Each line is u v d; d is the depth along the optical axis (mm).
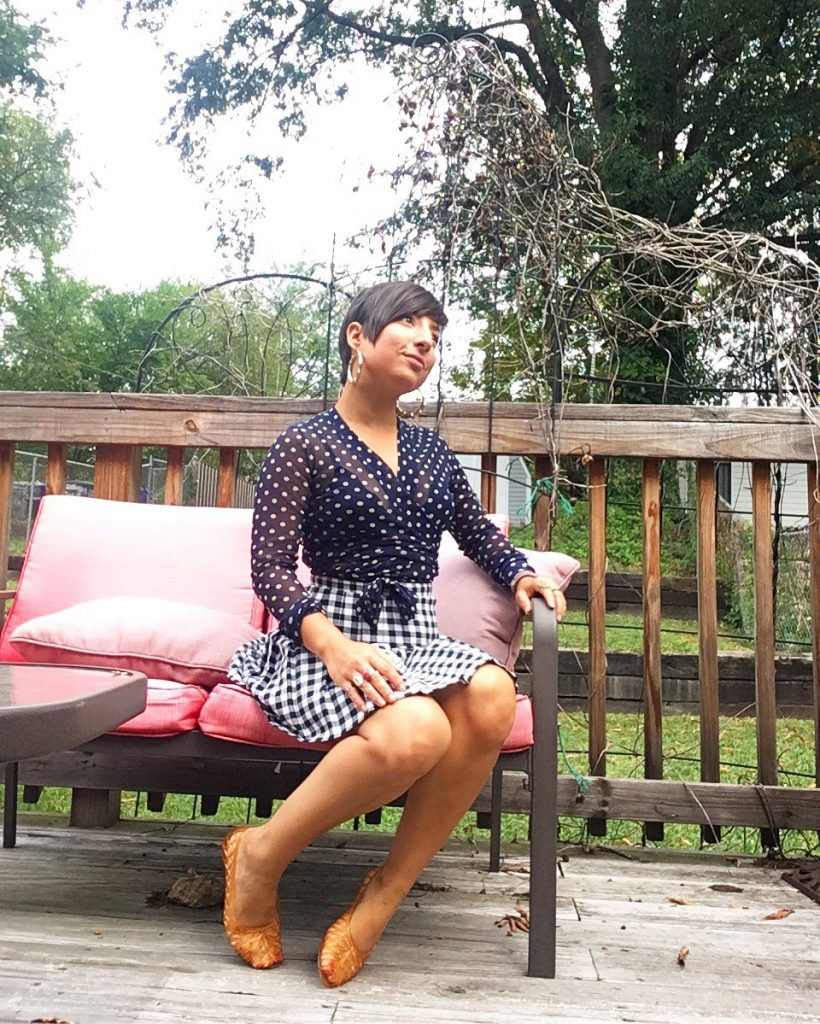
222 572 2148
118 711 1107
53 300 21531
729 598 6832
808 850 2322
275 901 1434
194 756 1578
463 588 1787
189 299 3133
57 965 1403
